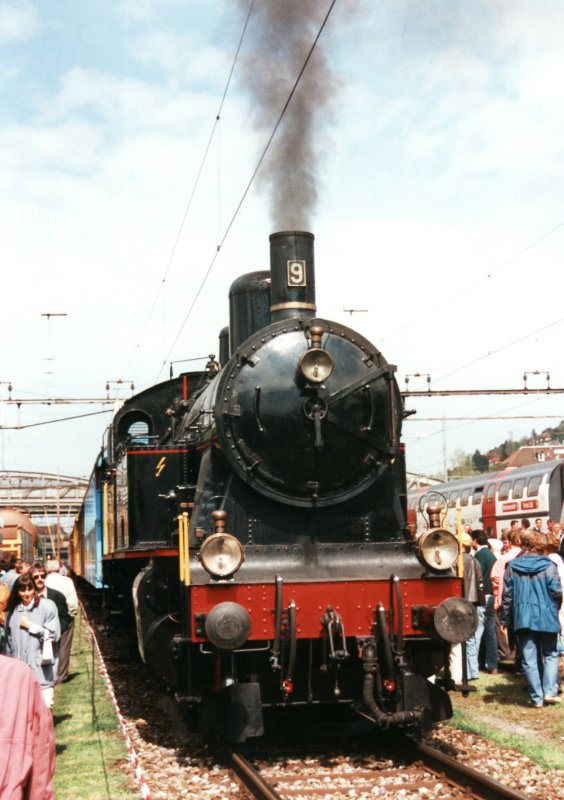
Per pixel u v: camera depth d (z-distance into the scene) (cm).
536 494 2973
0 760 294
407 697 795
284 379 895
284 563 843
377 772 732
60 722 1023
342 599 802
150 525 1027
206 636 778
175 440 1164
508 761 763
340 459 898
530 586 996
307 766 765
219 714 779
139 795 700
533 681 992
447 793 677
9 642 885
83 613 2519
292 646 771
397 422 923
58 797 708
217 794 691
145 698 1141
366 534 914
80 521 2934
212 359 1197
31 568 959
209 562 781
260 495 894
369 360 934
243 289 1055
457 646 1116
